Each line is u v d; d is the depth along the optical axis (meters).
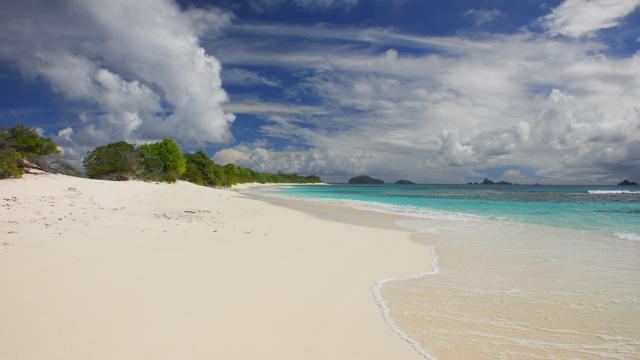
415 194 66.00
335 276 9.28
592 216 24.25
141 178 54.09
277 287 8.13
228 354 5.17
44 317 6.02
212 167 81.25
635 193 66.69
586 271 10.11
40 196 21.81
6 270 8.20
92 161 50.75
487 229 18.06
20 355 4.87
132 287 7.55
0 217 14.90
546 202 39.59
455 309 7.29
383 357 5.33
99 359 4.86
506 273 9.91
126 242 11.51
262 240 13.48
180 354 5.09
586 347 5.78
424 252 12.53
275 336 5.82
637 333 6.28
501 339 6.01
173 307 6.68
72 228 13.34
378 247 13.24
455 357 5.40
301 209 29.08
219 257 10.38
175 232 13.87
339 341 5.78
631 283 9.00
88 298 6.88
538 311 7.21
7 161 28.50
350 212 27.11
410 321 6.68
